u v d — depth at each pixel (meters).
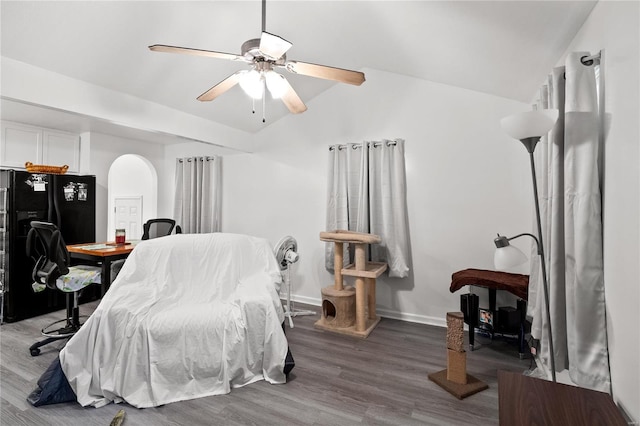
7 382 2.21
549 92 1.91
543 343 1.87
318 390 2.15
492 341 2.91
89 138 4.36
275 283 2.55
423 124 3.43
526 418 1.08
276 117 4.20
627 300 1.27
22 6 1.90
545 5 1.63
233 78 2.08
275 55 1.74
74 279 2.88
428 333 3.14
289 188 4.25
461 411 1.92
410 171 3.49
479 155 3.18
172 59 2.70
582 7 1.58
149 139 4.87
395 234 3.44
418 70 3.20
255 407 1.97
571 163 1.54
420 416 1.88
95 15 2.09
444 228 3.34
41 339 2.92
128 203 5.38
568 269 1.58
